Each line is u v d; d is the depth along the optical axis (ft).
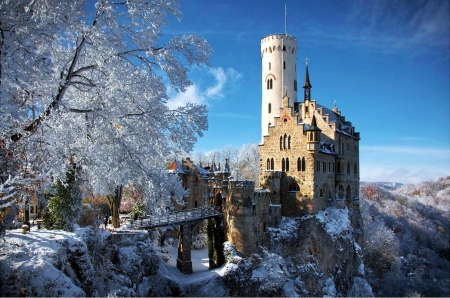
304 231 189.88
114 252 123.65
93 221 133.39
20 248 69.56
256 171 380.78
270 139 210.38
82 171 90.68
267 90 286.46
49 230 91.66
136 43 63.05
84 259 83.25
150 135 64.75
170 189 78.84
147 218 162.61
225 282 156.46
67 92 71.46
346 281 208.44
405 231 393.91
